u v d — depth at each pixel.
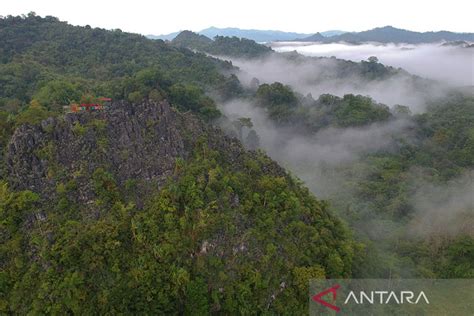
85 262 45.50
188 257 47.97
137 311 44.91
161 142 57.97
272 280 48.47
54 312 42.91
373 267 60.53
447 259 67.44
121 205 50.31
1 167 54.47
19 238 47.81
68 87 91.75
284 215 53.53
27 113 61.59
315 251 52.62
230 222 50.25
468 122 144.00
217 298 46.34
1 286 45.31
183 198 51.12
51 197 50.91
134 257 47.12
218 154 58.38
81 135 55.28
